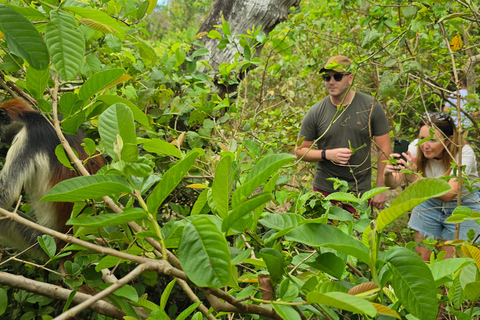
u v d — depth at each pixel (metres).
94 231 1.47
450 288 1.45
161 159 2.96
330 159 4.03
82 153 2.88
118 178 1.01
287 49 3.89
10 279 1.29
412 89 4.75
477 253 1.13
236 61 3.58
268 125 4.14
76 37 1.24
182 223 1.03
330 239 1.07
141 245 1.43
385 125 4.19
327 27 6.78
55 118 1.35
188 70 3.64
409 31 3.17
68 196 0.95
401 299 0.96
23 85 1.60
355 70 2.93
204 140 3.36
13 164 2.88
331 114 4.18
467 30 4.31
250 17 4.41
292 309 0.95
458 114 2.88
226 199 1.04
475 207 3.64
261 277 1.07
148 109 3.30
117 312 1.51
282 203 2.11
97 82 1.34
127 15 2.76
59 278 2.53
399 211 0.92
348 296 0.79
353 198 1.53
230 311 1.03
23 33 1.05
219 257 0.84
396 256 1.00
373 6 3.80
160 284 3.27
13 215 1.01
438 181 0.87
